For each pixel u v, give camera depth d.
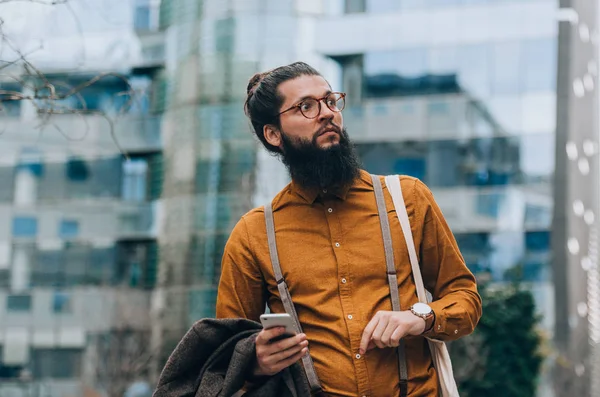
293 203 2.96
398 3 29.14
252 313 2.98
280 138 3.03
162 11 28.84
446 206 28.72
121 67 28.42
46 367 29.27
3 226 29.98
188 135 27.98
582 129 34.62
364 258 2.83
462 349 18.23
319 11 29.11
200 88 28.06
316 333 2.80
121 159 29.39
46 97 5.89
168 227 28.28
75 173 29.97
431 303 2.80
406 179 3.01
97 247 29.64
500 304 18.58
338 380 2.72
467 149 28.75
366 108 29.02
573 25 33.03
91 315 29.17
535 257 28.22
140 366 27.80
